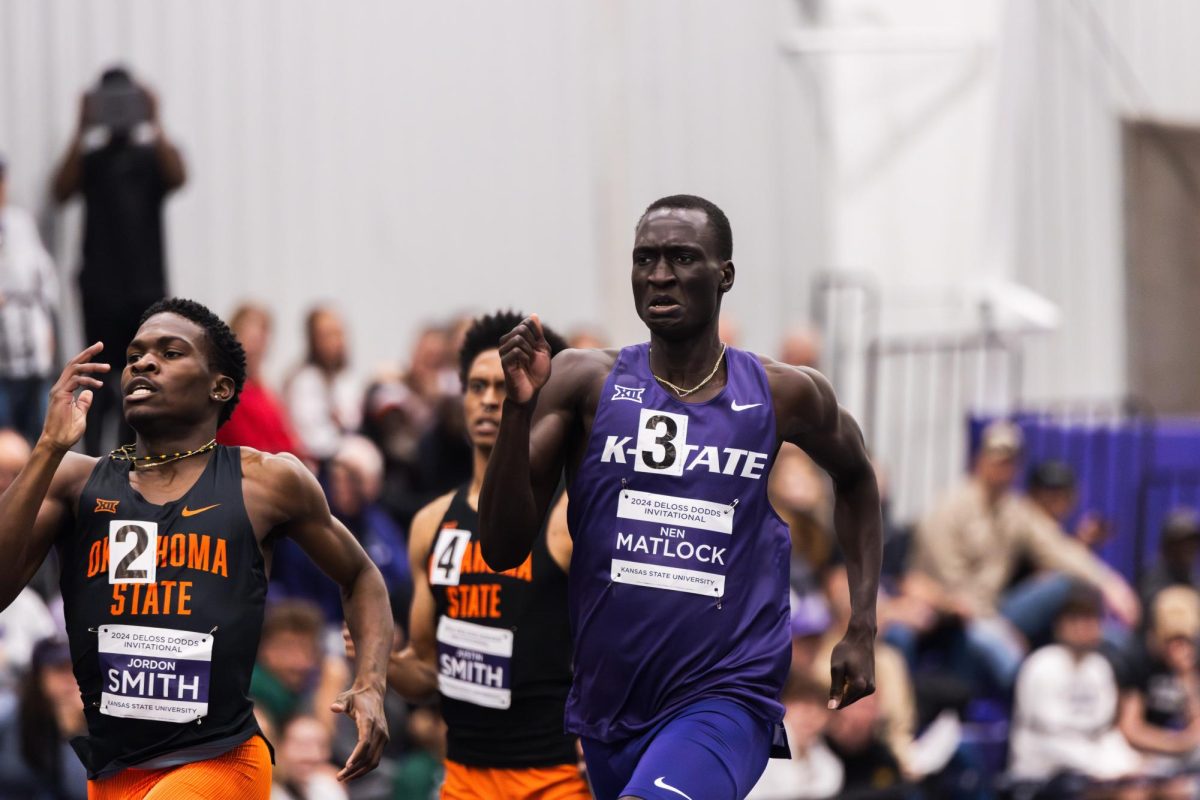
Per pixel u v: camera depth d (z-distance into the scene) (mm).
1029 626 35938
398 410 33906
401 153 40219
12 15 34656
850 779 29688
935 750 31734
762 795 28625
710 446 15430
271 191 38344
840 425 16188
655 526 15375
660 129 43844
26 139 34719
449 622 20047
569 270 42625
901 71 46281
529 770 19797
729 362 15805
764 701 15406
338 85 39344
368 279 39719
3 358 31250
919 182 46281
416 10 40469
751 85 45375
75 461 15297
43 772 24891
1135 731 34344
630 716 15531
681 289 15312
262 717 25891
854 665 16094
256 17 38188
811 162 46094
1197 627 36188
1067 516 41688
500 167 41625
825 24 46156
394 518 32875
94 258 31312
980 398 46062
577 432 15820
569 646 19844
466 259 41125
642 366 15766
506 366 14742
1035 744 33000
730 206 44969
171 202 36875
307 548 15750
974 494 37094
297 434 33688
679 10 44250
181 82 37094
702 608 15352
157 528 14812
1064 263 49344
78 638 14820
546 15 42312
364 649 15734
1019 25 47000
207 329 15438
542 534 19797
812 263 46125
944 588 36531
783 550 15781
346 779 15164
